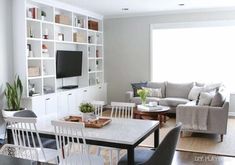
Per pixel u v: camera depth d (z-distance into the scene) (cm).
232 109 697
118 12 744
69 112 625
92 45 761
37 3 564
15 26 518
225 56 709
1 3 496
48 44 604
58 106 588
